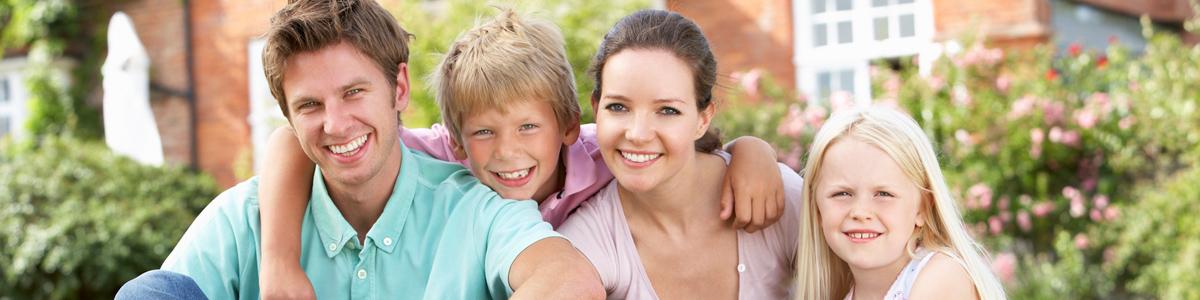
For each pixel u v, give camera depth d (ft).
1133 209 20.22
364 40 6.23
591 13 20.36
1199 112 20.44
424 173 7.08
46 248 21.99
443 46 20.03
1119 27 26.63
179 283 6.19
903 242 6.86
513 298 5.86
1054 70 22.53
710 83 6.76
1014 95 22.06
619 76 6.46
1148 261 19.98
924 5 25.79
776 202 7.18
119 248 22.13
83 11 32.45
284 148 7.00
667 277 7.38
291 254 6.52
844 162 6.83
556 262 6.10
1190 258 18.57
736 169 7.25
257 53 31.07
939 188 6.93
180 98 31.55
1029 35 24.13
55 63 32.35
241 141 31.09
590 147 7.65
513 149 6.87
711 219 7.38
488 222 6.66
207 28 31.50
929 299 6.68
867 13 26.53
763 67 26.86
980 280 6.82
